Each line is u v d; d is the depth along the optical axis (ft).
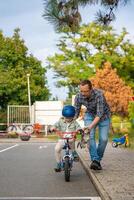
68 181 35.73
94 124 36.99
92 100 37.63
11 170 43.57
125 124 151.53
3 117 158.51
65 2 28.60
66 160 35.55
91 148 38.81
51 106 140.46
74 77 165.48
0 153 66.23
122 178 34.30
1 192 30.99
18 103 187.32
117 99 150.10
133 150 63.67
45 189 32.22
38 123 139.54
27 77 183.83
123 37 167.53
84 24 30.42
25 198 28.76
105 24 29.12
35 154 64.03
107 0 28.37
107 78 151.84
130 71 170.60
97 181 32.86
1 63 188.34
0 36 189.16
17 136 134.00
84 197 29.19
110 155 54.19
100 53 165.78
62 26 28.86
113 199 26.07
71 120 36.35
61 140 36.42
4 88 183.01
